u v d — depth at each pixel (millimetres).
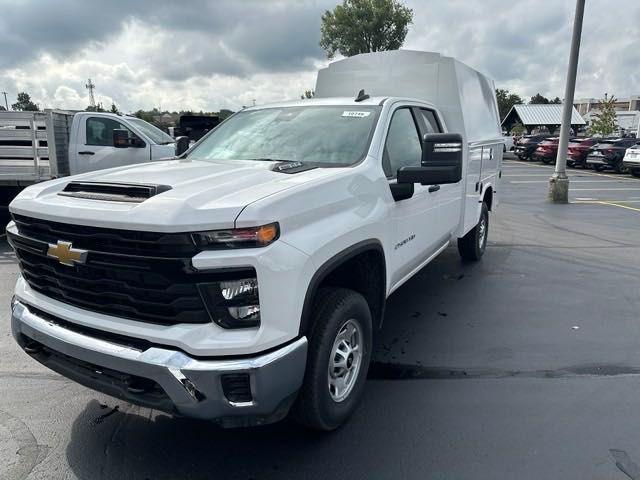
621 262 7367
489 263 7277
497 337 4688
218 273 2355
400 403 3555
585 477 2801
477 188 6523
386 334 4750
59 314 2775
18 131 8742
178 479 2797
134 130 9875
